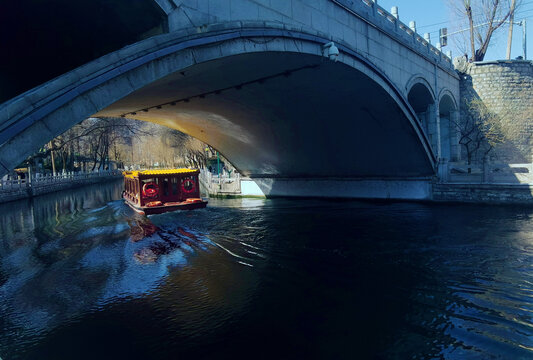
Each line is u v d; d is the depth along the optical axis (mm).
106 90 5812
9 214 20062
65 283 8836
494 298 7043
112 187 39531
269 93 14516
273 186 25766
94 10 7035
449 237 11531
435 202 18609
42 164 48219
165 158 55469
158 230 14242
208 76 11422
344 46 11641
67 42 8398
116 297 7879
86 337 6250
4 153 4508
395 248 10602
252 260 10078
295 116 17875
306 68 11891
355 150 19594
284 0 9969
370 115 16594
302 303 7234
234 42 8133
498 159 25125
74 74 5457
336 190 22422
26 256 11406
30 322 6859
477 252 9867
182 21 7211
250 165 26188
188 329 6402
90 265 10164
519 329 5898
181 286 8367
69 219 17734
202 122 20891
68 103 5285
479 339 5656
